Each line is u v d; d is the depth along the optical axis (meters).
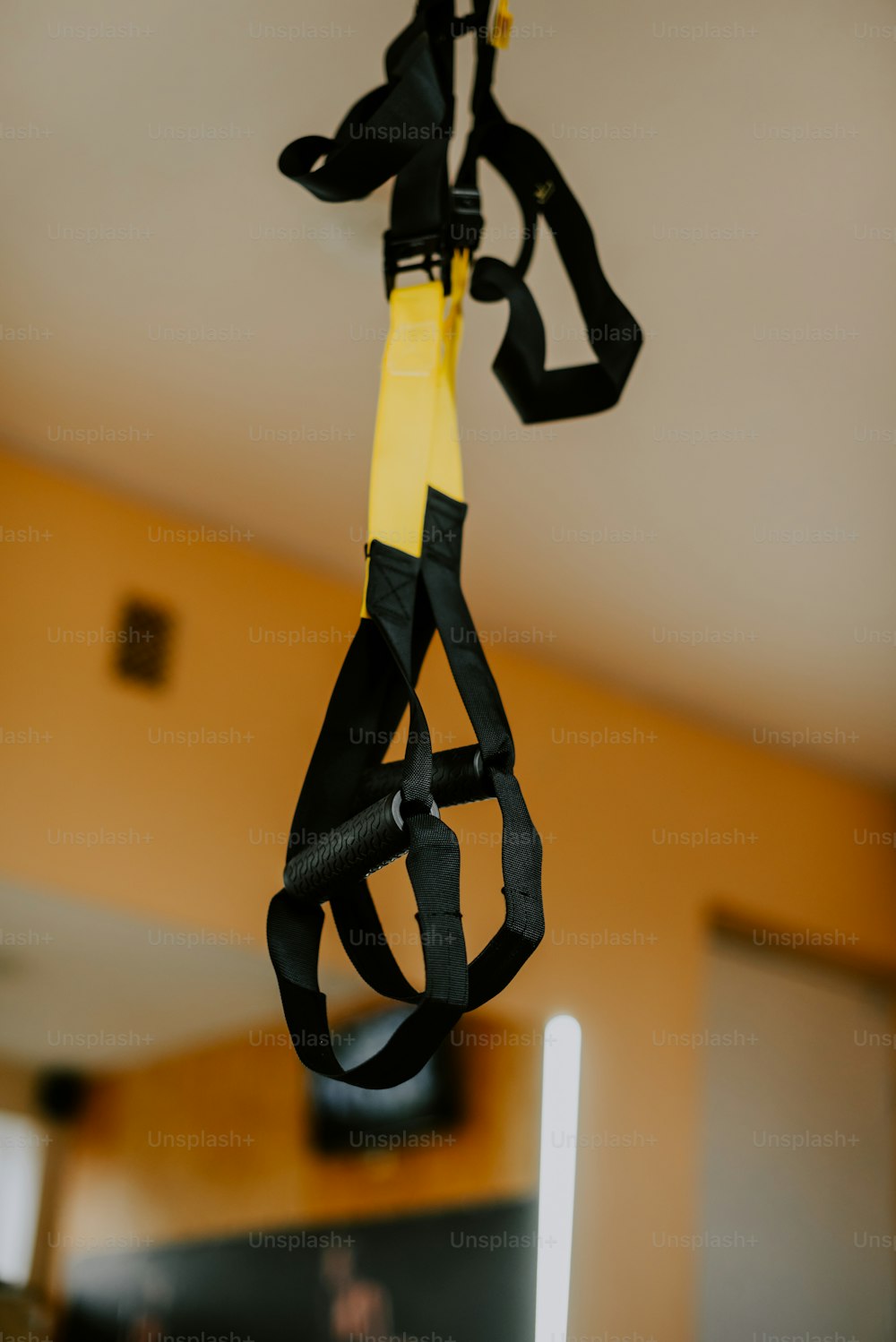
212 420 3.01
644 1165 3.58
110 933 3.17
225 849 3.21
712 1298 3.84
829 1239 4.12
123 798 3.10
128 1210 3.96
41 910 3.05
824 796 4.41
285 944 0.84
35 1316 3.18
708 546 3.31
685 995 3.84
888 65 2.02
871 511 3.11
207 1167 3.86
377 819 0.80
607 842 3.85
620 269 2.45
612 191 2.28
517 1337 3.26
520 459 3.04
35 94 2.15
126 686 3.18
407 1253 3.45
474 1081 3.49
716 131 2.15
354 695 0.90
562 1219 3.39
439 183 1.05
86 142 2.24
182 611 3.32
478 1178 3.42
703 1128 3.98
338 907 0.87
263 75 2.09
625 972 3.75
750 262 2.42
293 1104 3.75
